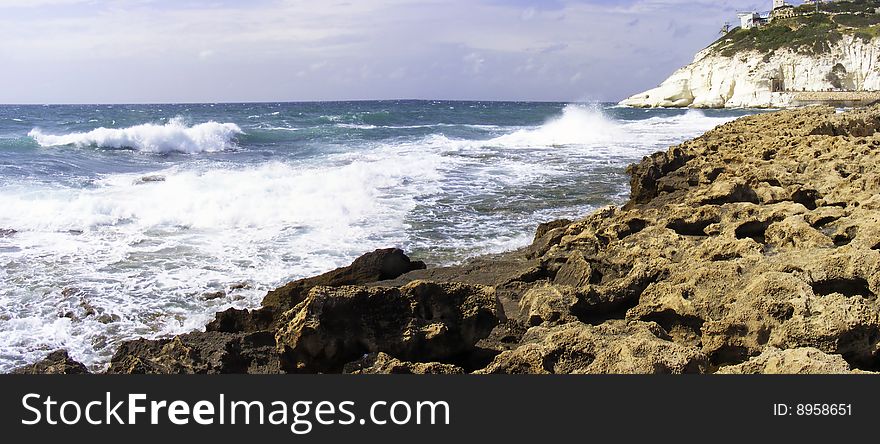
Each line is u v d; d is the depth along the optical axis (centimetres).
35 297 951
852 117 2291
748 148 1658
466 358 612
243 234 1295
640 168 1473
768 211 934
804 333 559
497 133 3928
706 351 605
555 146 2980
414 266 989
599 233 923
